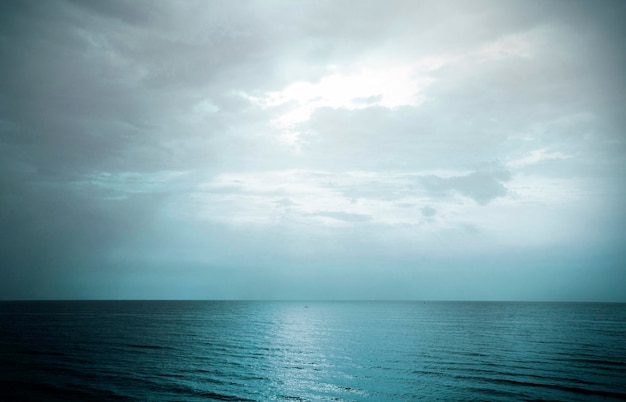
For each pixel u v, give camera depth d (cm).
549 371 3506
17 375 3300
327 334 7119
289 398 2794
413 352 4781
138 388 2947
